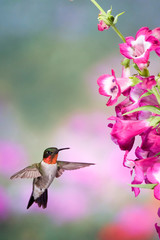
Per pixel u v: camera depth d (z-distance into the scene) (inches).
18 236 382.9
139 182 113.4
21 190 398.9
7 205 392.2
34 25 710.5
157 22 740.0
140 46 120.3
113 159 388.5
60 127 546.6
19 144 513.7
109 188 373.1
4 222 380.5
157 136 115.5
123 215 336.2
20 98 635.5
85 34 705.0
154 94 118.2
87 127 498.9
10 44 692.7
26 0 734.5
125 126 118.1
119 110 122.4
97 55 679.1
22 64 669.9
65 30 714.8
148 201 343.0
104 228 343.0
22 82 657.6
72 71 663.1
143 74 120.7
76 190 382.3
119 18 733.3
